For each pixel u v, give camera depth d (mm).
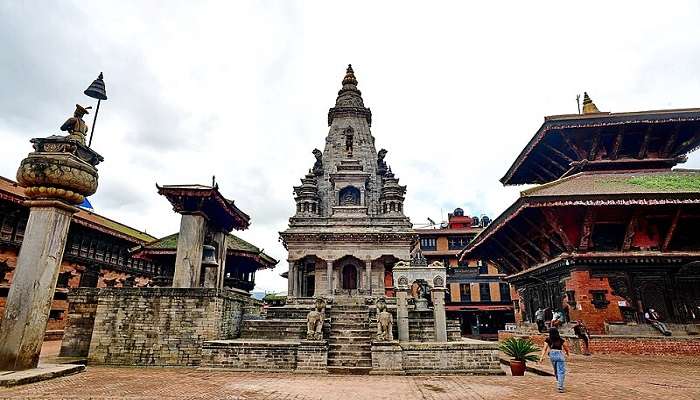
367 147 40781
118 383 12758
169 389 11938
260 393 11523
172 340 17891
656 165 28062
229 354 16672
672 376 14711
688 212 22891
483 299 55438
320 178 39625
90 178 14336
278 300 47406
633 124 26500
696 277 22859
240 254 30750
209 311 18203
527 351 15984
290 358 16562
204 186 20797
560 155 30281
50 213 13586
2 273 29188
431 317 22906
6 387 11109
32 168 13305
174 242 29984
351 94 43688
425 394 11688
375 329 19406
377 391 12148
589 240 23078
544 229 25203
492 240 32906
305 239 34500
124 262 43812
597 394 11461
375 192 38812
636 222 22906
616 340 20859
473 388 12742
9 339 12555
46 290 13266
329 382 13789
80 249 37594
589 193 22250
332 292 33500
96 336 18016
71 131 14758
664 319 22156
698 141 27688
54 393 10781
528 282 31672
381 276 34312
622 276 22812
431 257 57938
